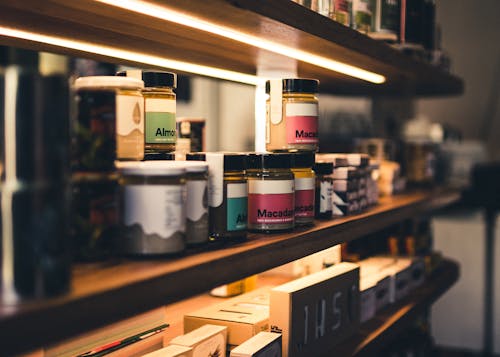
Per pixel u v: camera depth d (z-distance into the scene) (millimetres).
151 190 997
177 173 1016
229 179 1234
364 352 1750
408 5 2164
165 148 1341
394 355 2482
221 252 1091
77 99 972
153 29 1323
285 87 1502
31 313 694
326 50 1601
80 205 967
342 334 1787
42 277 741
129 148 1137
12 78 743
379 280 2127
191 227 1134
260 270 1170
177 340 1342
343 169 1781
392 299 2252
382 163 2590
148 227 997
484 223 3977
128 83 1125
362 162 1921
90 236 972
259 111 1908
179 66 1860
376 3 2027
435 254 2883
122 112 1124
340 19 1717
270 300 1503
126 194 1004
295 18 1285
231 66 1878
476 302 4000
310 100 1511
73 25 1292
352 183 1834
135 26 1291
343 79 2361
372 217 1813
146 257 1000
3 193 729
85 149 971
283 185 1362
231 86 4688
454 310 4055
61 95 765
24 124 743
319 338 1644
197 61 1775
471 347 4020
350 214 1812
